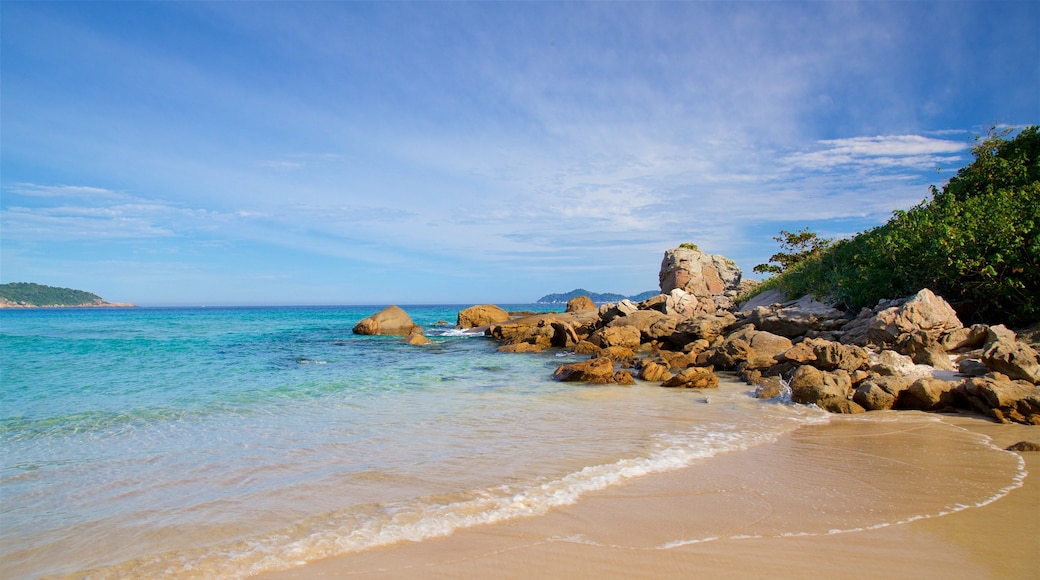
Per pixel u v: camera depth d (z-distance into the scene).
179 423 12.06
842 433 10.87
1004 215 19.03
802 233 47.06
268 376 19.88
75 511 7.09
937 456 9.16
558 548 5.72
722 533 6.06
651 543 5.82
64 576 5.41
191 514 6.91
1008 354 13.20
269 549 5.85
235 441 10.48
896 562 5.33
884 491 7.40
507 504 7.00
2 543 6.18
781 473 8.23
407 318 44.62
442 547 5.79
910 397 13.31
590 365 18.80
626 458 9.10
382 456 9.35
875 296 22.45
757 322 24.94
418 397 15.49
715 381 17.33
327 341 37.06
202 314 113.19
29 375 19.78
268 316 96.12
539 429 11.34
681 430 11.20
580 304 49.56
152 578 5.31
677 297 35.84
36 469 8.84
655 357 23.66
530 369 22.34
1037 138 25.16
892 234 22.28
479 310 49.34
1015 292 18.55
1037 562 5.32
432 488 7.70
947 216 20.88
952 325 17.33
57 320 73.75
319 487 7.80
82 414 12.99
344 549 5.80
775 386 15.32
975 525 6.23
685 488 7.57
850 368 15.58
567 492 7.43
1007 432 10.84
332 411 13.41
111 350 29.52
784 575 5.09
